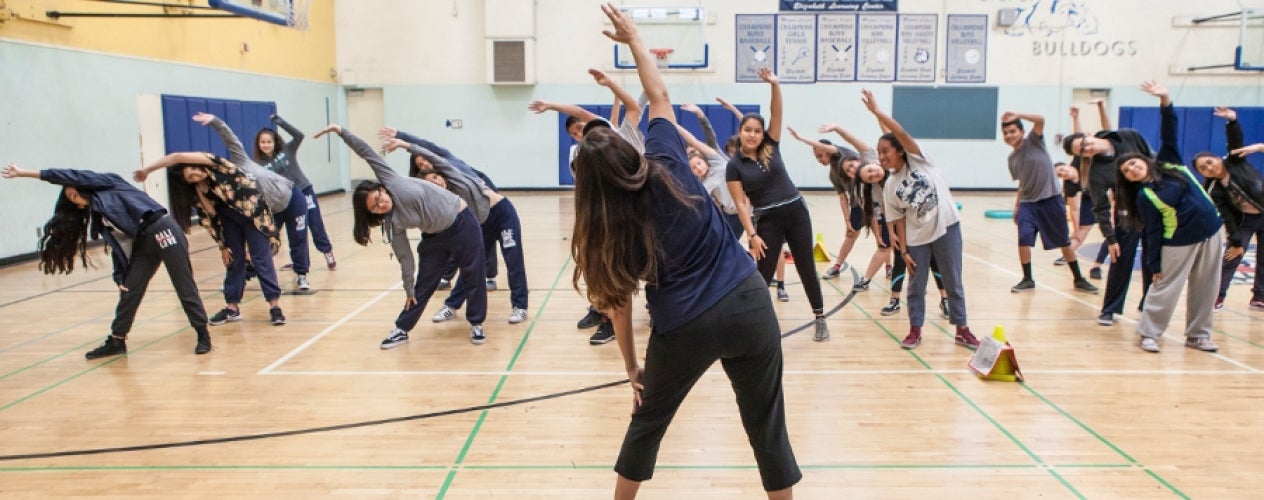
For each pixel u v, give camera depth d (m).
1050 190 6.80
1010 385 4.40
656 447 2.48
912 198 4.94
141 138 10.92
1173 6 16.30
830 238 10.52
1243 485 3.12
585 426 3.83
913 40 16.67
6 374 4.75
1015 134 6.84
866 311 6.30
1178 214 4.83
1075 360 4.88
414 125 17.41
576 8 16.86
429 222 5.06
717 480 3.21
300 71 15.66
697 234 2.25
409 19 17.14
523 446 3.58
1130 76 16.52
